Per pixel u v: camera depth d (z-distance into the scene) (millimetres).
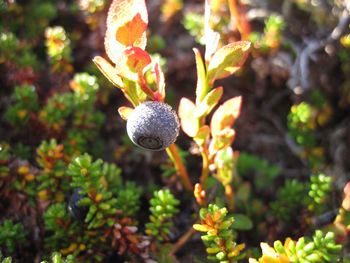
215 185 83
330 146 106
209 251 67
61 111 91
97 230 75
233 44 62
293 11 117
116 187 86
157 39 110
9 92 101
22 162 82
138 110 60
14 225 77
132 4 58
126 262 74
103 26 110
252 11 117
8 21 111
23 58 101
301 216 81
